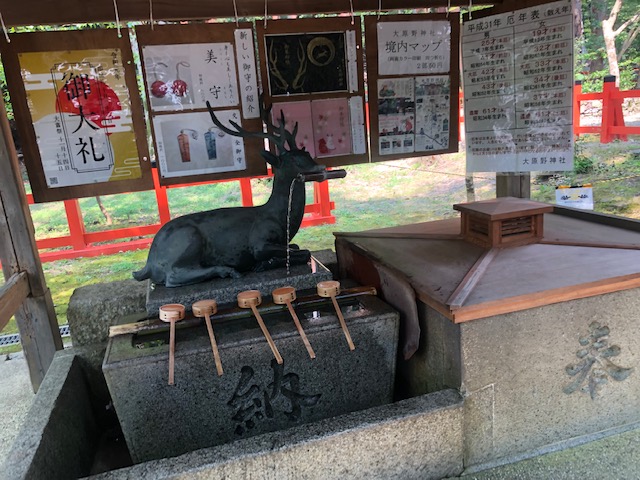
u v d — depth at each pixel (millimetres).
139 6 2980
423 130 3744
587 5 11234
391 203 8312
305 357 2496
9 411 3209
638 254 2617
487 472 2393
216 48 3160
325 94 3451
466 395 2318
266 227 2791
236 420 2479
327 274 2803
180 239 2662
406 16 3482
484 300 2211
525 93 3508
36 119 2957
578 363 2477
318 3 3303
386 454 2168
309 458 2039
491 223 2799
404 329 2684
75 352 2936
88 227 7789
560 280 2363
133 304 3121
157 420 2371
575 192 5301
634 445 2533
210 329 2357
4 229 3025
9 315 2635
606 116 7746
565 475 2346
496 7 3500
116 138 3107
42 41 2871
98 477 1875
